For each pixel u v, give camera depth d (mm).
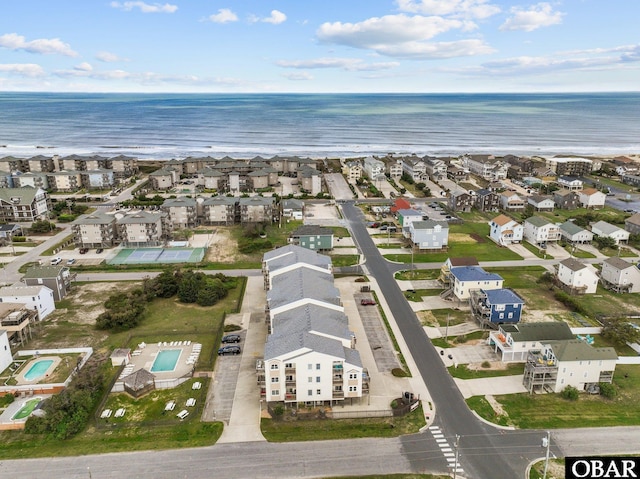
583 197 154250
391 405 56656
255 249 113250
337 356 54438
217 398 58406
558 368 58844
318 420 54531
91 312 81625
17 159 198250
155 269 101500
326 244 111688
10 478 45625
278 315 66438
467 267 88375
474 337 73500
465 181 194875
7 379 61906
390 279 96562
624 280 90500
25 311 72375
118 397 58688
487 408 56719
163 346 70688
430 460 48469
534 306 84188
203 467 47188
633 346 70312
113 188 179500
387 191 177500
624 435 52250
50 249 113125
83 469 46844
